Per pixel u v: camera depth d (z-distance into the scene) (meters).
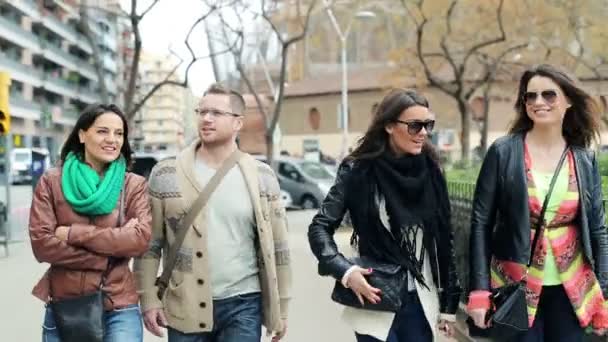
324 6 35.41
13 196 34.78
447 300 3.76
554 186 3.64
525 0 25.62
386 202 3.61
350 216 3.77
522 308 3.59
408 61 31.89
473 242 3.77
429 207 3.61
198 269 3.79
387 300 3.61
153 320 3.92
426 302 3.67
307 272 11.82
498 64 27.55
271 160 26.11
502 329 3.69
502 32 24.11
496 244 3.78
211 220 3.81
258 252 3.91
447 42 27.72
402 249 3.61
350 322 3.74
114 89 82.81
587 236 3.62
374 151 3.63
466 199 7.86
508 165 3.71
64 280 3.57
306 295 9.78
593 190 3.69
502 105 59.38
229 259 3.81
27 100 65.25
